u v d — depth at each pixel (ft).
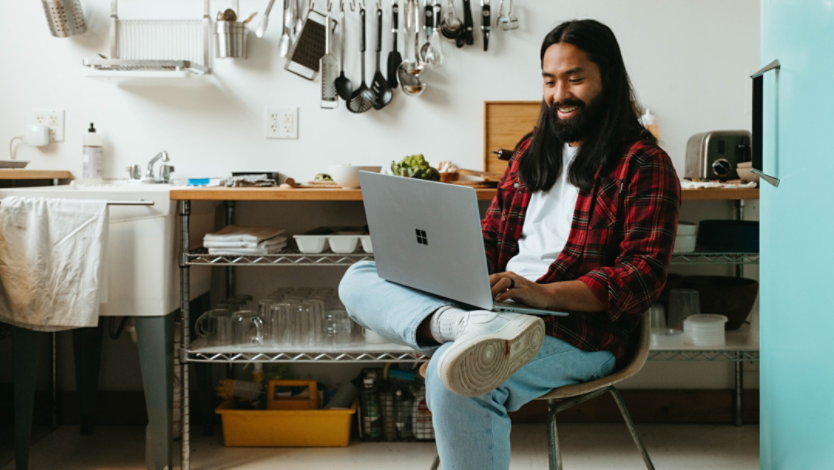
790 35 4.08
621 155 4.83
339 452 7.42
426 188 4.05
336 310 7.26
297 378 8.41
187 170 8.28
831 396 3.55
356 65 8.22
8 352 8.33
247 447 7.59
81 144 8.25
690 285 7.63
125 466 7.07
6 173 7.05
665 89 8.10
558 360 4.34
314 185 7.46
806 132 3.84
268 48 8.17
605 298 4.35
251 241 6.77
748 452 7.38
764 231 4.68
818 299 3.70
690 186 6.88
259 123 8.23
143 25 8.21
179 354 6.76
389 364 8.01
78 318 6.16
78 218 6.18
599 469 6.97
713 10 8.02
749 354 7.08
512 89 8.16
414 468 6.97
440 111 8.20
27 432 6.63
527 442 7.73
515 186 5.47
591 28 4.84
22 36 8.18
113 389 8.41
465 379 3.55
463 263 4.06
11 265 6.18
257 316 7.11
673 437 7.86
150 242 6.49
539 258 5.03
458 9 8.15
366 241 6.93
